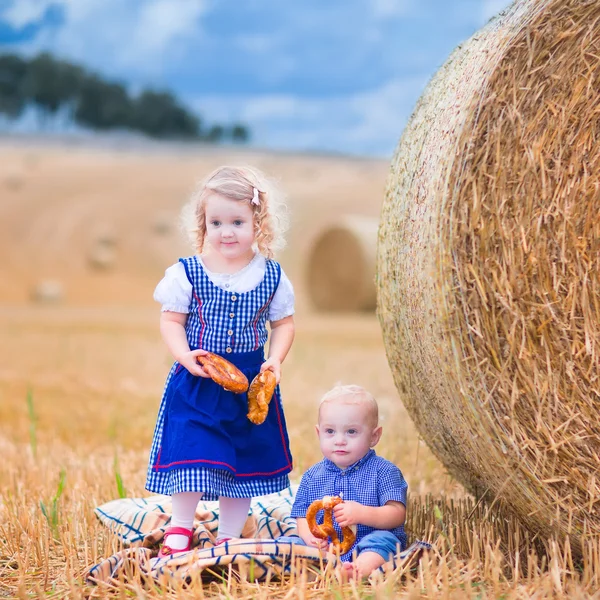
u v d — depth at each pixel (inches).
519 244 145.3
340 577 138.3
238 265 167.8
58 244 1521.9
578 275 146.4
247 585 140.9
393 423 292.5
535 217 146.3
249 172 168.4
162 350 580.1
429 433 175.0
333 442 163.6
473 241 145.1
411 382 170.9
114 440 288.8
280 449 167.0
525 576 149.8
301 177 2089.1
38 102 4345.5
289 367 474.6
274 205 170.6
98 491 208.4
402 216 164.7
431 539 166.6
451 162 145.8
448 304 145.3
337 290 993.5
